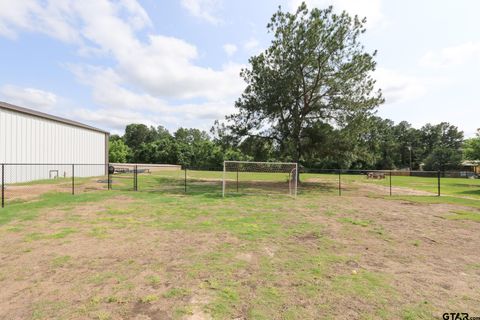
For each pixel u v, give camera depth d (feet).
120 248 14.84
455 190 54.80
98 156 83.87
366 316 8.20
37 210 25.85
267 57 59.36
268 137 64.23
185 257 13.51
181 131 267.59
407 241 17.21
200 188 51.08
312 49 52.85
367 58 53.16
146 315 8.10
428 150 209.56
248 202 33.63
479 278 11.51
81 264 12.38
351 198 39.55
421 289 10.28
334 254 14.44
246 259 13.38
